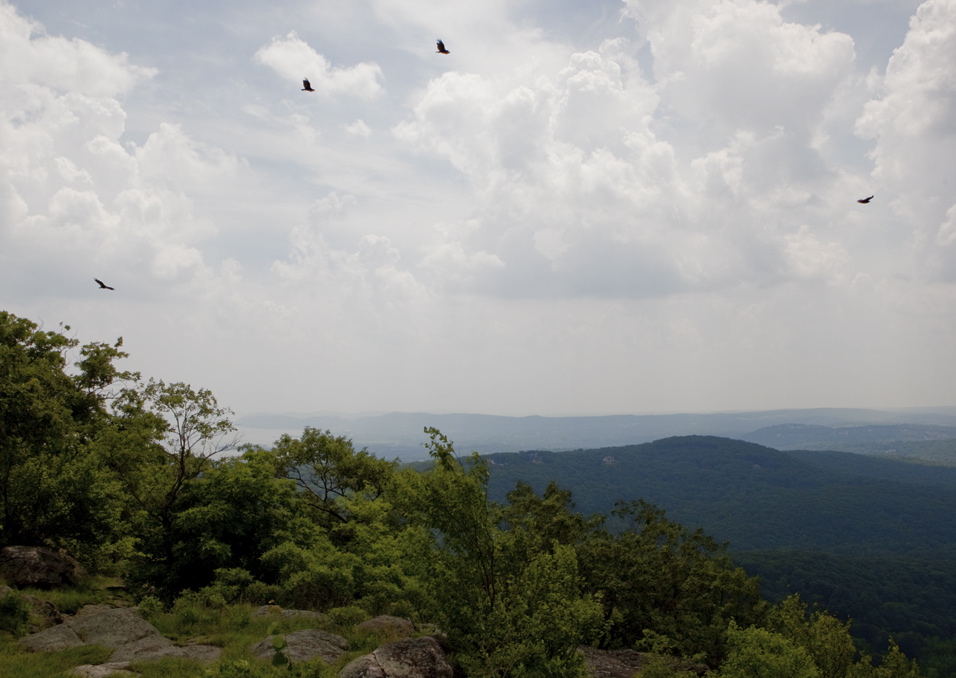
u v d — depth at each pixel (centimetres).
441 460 1154
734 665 1586
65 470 2055
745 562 18500
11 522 2003
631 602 3023
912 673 2809
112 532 2102
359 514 2434
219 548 1948
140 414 2630
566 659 1091
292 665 755
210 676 764
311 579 1866
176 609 1661
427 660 1032
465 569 1118
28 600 1462
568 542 2970
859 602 15862
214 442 2180
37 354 2712
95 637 1318
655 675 1549
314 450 3181
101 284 1282
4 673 1070
